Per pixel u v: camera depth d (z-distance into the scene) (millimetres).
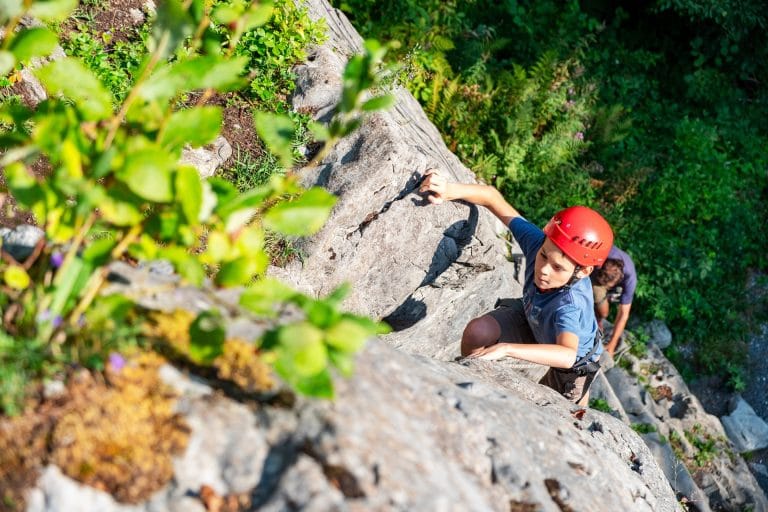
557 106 9617
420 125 6414
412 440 1830
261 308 1660
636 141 11547
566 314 4055
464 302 5504
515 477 2055
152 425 1640
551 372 4316
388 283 5078
